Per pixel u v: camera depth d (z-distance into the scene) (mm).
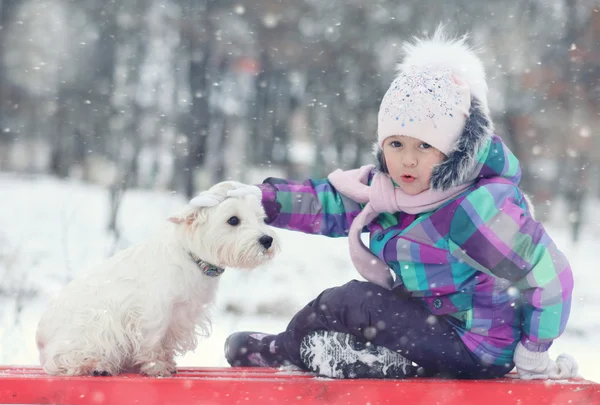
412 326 4527
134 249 4840
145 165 28391
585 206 23000
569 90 22531
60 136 28016
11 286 10242
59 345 4562
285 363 5047
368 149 26047
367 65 24703
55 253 13141
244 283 12602
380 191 4691
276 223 5055
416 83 4539
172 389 4172
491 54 21703
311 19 24828
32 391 4145
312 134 27094
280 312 11211
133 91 27109
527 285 4418
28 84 28625
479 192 4438
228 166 26594
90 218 17734
